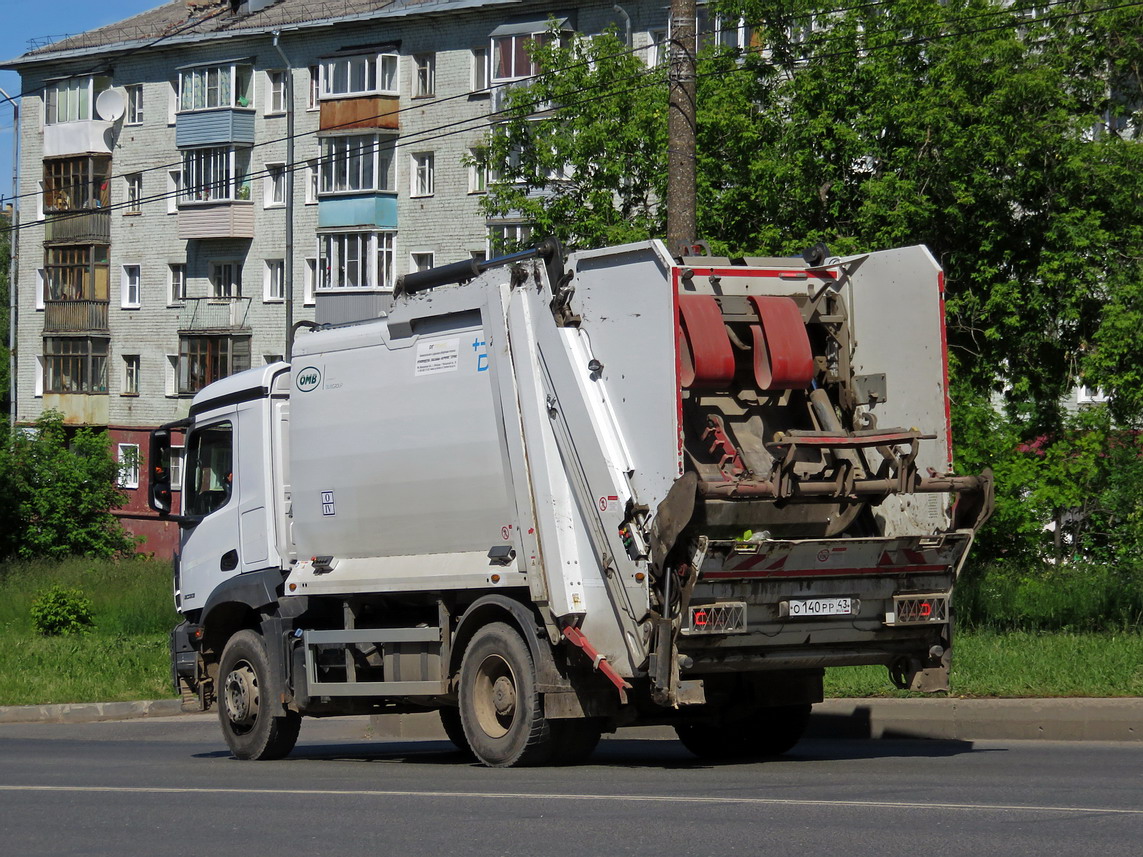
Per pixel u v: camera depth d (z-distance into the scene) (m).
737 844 10.07
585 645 15.51
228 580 20.38
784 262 16.36
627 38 71.19
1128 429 31.50
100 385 91.44
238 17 87.25
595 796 12.70
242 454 20.41
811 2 36.97
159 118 88.88
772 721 17.55
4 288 127.19
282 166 83.62
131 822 12.38
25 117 95.31
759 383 15.69
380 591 17.86
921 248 15.89
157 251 89.00
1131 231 33.66
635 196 39.94
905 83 34.91
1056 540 33.53
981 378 34.44
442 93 77.69
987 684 20.30
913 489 15.26
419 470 17.55
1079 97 35.25
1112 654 21.97
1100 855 9.38
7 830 12.16
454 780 14.79
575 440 15.66
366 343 18.38
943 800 11.99
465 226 76.88
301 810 12.66
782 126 36.84
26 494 78.88
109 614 51.22
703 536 14.41
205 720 29.89
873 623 15.66
